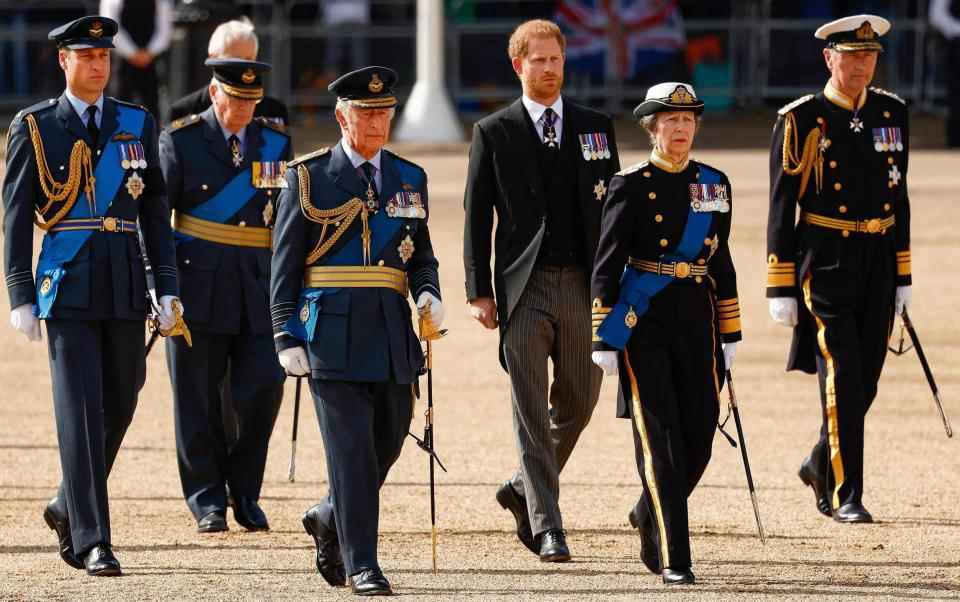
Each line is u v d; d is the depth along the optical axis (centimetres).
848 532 3030
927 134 11138
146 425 4091
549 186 2839
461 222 7419
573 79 11888
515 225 2834
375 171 2581
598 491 3400
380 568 2641
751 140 10900
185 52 8781
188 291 3136
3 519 3136
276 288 2548
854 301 3153
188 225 3164
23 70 12019
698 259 2625
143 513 3216
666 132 2620
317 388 2522
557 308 2825
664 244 2609
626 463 3684
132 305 2702
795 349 3238
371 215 2553
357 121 2534
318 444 3869
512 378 2816
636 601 2458
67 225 2700
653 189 2612
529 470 2784
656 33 11831
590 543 2945
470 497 3347
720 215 2634
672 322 2602
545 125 2858
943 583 2611
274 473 3584
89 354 2675
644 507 2631
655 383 2586
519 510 2867
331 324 2509
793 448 3831
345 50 12038
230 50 3256
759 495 3372
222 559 2814
